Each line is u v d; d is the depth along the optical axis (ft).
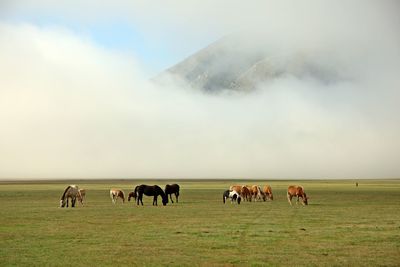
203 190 318.65
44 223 99.96
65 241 74.95
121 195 180.45
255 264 58.18
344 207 147.02
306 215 117.70
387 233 83.35
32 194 249.75
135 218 110.32
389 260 60.39
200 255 63.57
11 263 59.06
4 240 76.02
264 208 142.51
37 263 59.00
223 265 57.77
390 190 310.04
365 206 151.64
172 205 159.02
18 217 112.98
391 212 127.24
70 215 118.32
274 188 372.79
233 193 169.68
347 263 58.65
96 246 70.33
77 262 59.52
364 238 77.36
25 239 77.00
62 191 297.74
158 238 77.56
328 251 66.28
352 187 393.70
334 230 87.20
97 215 118.11
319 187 395.96
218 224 96.99
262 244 71.67
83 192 180.96
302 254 64.13
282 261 59.82
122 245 71.10
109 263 58.95
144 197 223.92
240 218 109.91
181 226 93.66
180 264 58.29
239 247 69.26
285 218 109.60
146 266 57.31
